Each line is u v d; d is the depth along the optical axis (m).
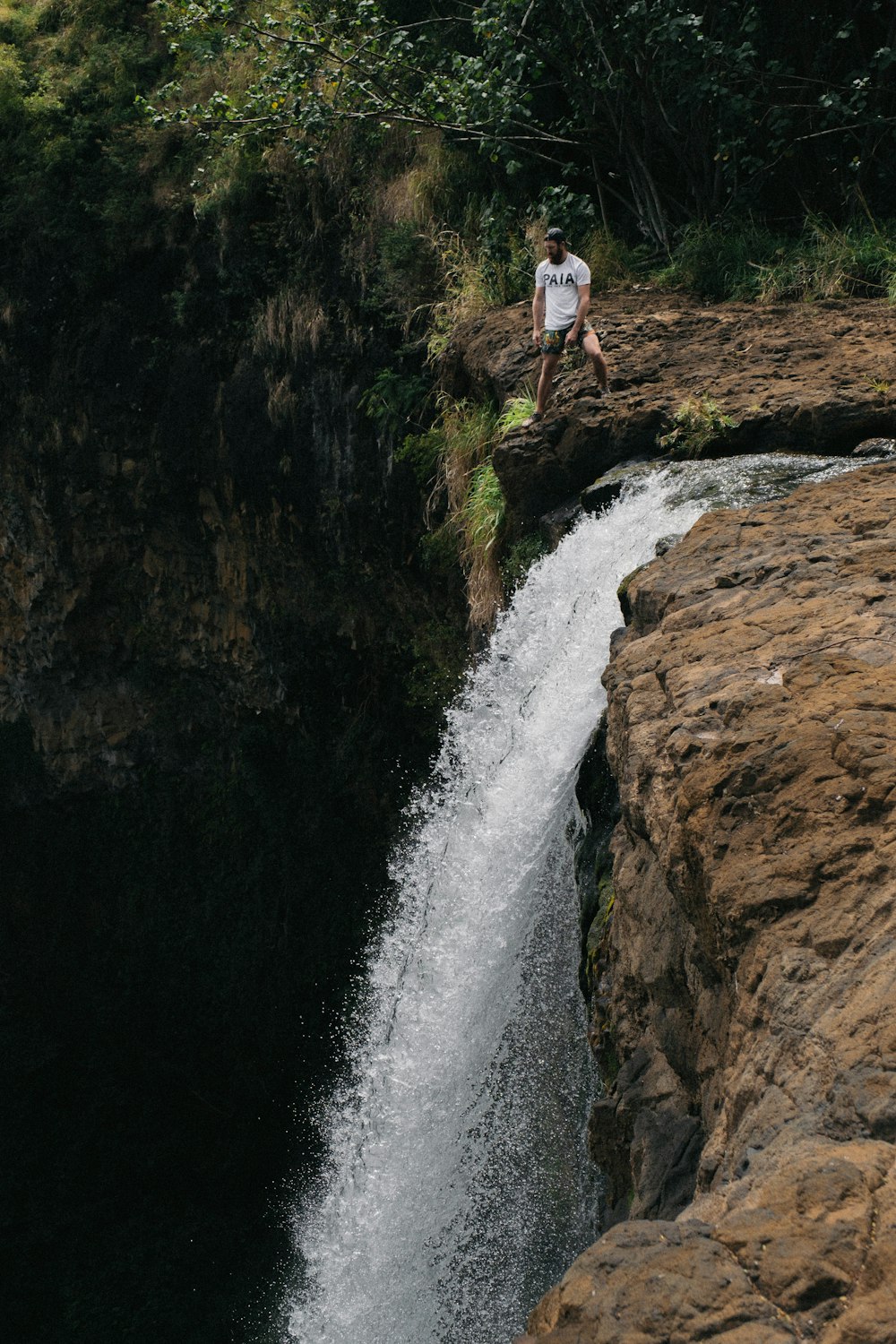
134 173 16.91
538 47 12.59
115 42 17.98
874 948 2.22
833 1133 1.89
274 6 15.73
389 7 14.17
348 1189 6.09
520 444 8.77
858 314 10.05
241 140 14.60
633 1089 3.49
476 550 10.09
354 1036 6.93
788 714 3.02
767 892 2.49
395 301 13.91
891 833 2.47
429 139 14.10
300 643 18.70
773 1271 1.56
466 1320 5.23
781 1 12.62
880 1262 1.54
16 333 18.73
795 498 5.50
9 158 18.11
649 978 3.37
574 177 14.28
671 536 5.86
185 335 17.09
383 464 15.05
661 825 3.06
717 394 8.21
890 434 7.30
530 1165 5.14
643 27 11.86
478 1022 5.85
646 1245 1.67
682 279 12.31
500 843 6.30
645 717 3.55
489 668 7.61
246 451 16.95
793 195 13.32
